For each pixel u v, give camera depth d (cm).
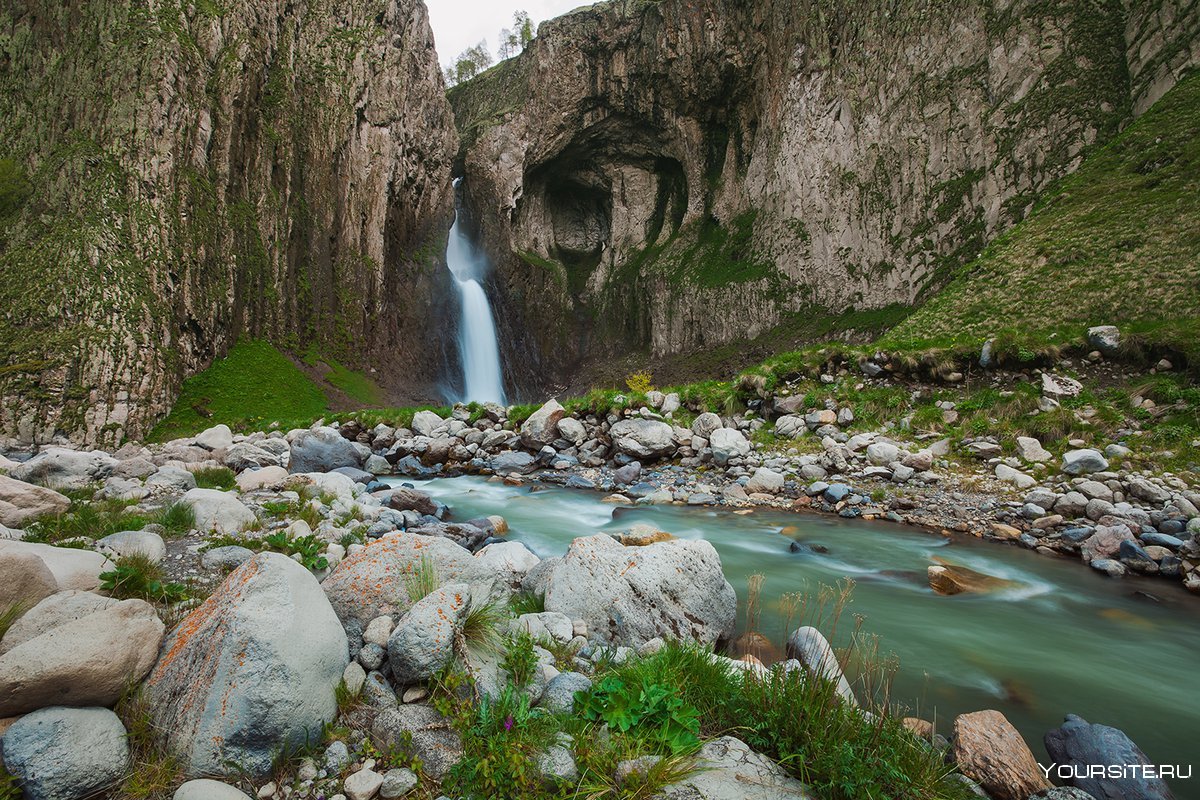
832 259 4850
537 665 429
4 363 2911
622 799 314
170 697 352
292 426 2211
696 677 419
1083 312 1716
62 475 1035
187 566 554
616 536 896
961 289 2330
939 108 4250
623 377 6019
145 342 3312
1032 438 1210
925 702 503
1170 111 2577
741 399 1638
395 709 371
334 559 638
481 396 6256
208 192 4147
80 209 3562
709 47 6097
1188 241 1731
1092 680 548
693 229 6588
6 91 4422
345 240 5216
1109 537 860
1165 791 365
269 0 4900
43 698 323
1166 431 1115
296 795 324
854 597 731
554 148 7062
